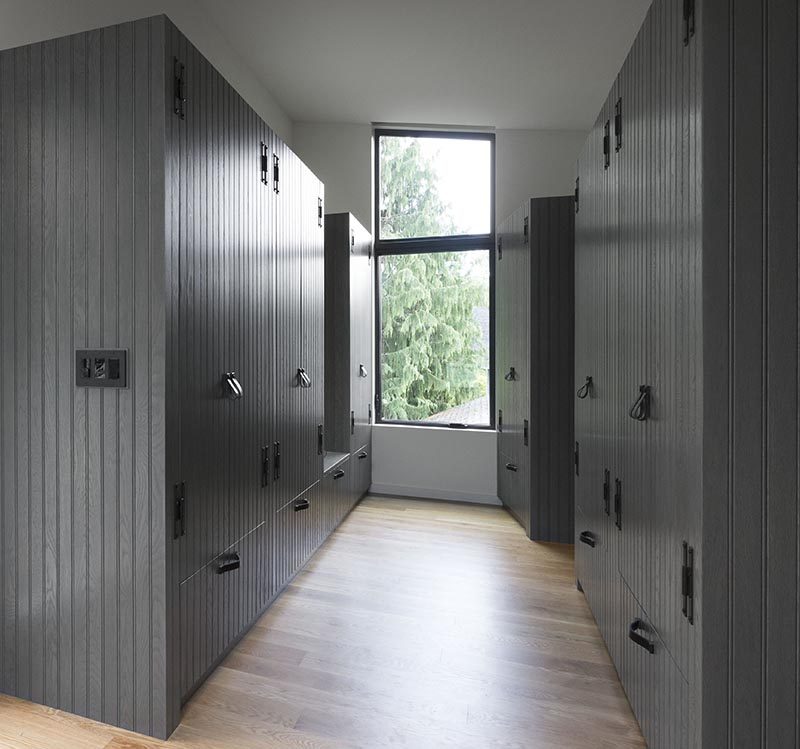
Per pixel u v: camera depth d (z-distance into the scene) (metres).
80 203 1.70
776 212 1.13
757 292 1.14
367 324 4.49
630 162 1.77
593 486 2.37
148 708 1.68
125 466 1.68
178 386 1.71
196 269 1.82
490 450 4.42
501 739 1.70
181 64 1.70
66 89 1.71
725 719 1.17
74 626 1.76
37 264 1.76
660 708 1.50
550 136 4.43
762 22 1.12
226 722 1.76
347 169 4.57
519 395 3.79
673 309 1.37
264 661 2.12
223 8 3.01
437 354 4.66
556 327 3.50
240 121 2.14
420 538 3.59
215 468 1.97
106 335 1.69
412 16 3.03
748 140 1.14
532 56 3.41
